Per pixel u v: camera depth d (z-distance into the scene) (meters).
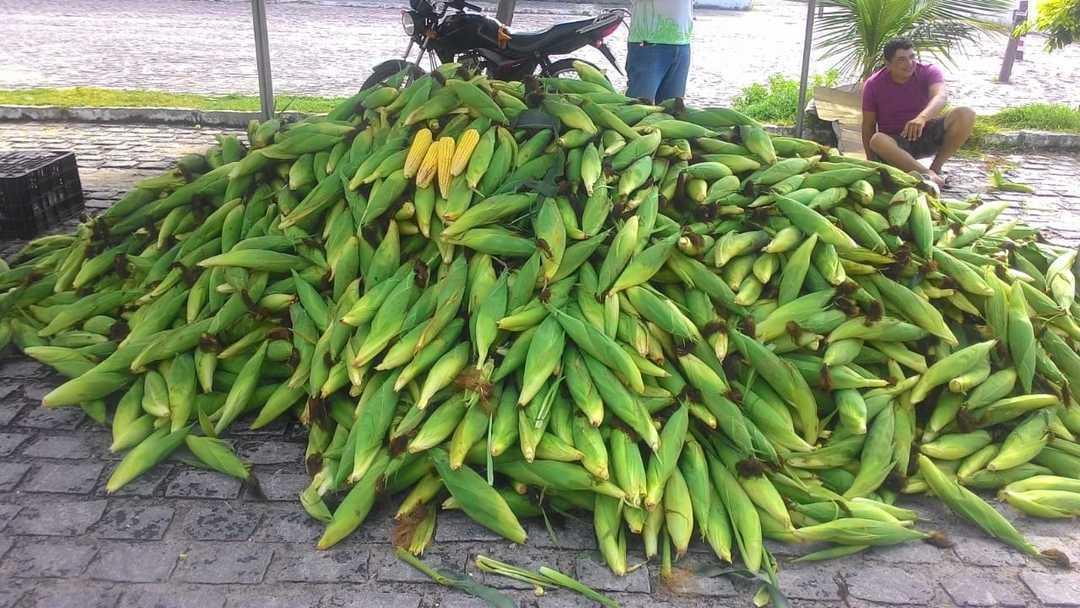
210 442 3.23
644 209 3.50
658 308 3.20
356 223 3.68
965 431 3.27
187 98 9.85
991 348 3.40
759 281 3.36
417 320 3.26
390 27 18.42
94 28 16.59
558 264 3.30
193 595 2.60
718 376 3.14
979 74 14.18
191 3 21.62
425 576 2.71
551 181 3.64
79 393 3.40
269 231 3.83
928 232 3.58
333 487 2.98
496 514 2.86
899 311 3.45
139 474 3.15
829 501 2.97
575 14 21.03
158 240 4.02
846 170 3.76
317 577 2.69
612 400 2.99
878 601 2.67
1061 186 7.53
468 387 2.99
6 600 2.56
